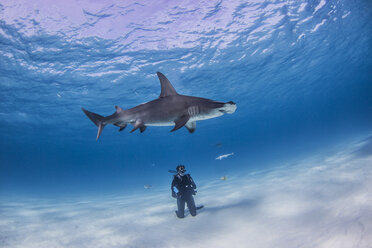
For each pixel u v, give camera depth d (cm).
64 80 1677
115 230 590
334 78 3688
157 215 714
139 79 1825
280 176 999
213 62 1777
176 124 281
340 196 499
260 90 2947
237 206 638
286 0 1279
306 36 1756
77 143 4850
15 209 1009
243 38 1552
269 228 432
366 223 315
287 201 573
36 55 1338
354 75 4003
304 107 6366
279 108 4988
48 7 1054
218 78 2114
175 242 454
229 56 1747
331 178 681
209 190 1045
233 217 548
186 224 565
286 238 370
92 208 973
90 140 4644
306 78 3061
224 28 1402
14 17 1070
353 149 1172
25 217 816
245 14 1320
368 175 596
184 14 1235
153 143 7106
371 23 1888
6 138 3766
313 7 1394
